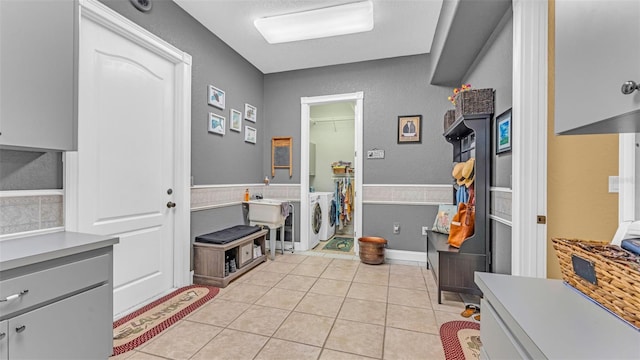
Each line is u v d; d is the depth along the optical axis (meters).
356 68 3.73
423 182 3.49
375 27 2.87
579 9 0.69
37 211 1.55
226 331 1.87
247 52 3.44
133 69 2.17
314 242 4.31
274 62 3.74
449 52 2.64
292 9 2.58
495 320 0.76
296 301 2.34
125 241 2.12
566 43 0.74
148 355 1.60
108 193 1.99
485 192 2.29
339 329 1.91
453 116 3.05
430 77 3.36
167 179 2.50
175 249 2.57
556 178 1.69
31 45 1.27
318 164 5.66
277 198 4.08
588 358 0.49
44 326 1.11
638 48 0.52
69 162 1.70
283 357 1.61
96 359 1.31
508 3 1.92
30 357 1.07
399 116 3.57
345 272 3.08
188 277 2.65
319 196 4.59
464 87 2.55
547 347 0.52
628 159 1.11
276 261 3.47
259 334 1.84
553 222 1.69
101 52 1.94
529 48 1.69
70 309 1.21
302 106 3.95
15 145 1.23
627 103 0.54
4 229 1.41
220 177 3.14
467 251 2.29
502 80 2.10
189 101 2.62
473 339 1.80
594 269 0.70
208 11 2.62
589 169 1.65
